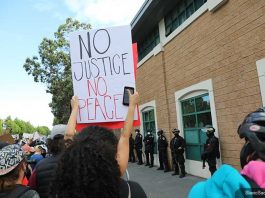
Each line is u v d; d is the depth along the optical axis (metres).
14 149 2.38
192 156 13.38
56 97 30.91
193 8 12.77
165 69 15.60
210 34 11.08
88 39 3.49
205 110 12.02
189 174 13.56
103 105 3.40
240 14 9.38
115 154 1.54
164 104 15.76
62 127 3.34
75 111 3.08
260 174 1.30
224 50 10.29
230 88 10.06
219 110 10.73
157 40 17.06
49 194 1.53
